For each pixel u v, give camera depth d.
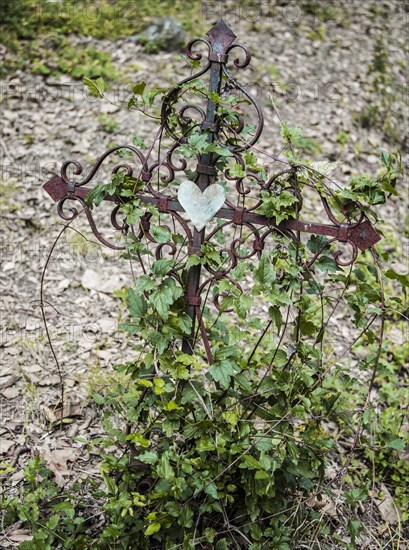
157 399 2.53
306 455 2.58
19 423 3.21
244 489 2.49
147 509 2.56
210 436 2.39
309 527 2.71
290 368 2.56
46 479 2.72
